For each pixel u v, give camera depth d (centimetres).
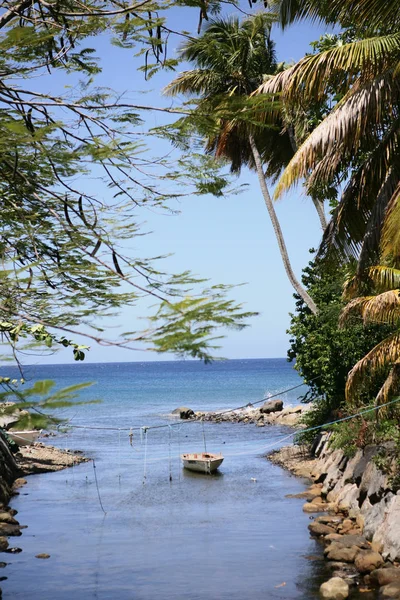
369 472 1850
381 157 1539
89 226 408
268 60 2502
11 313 323
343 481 2128
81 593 1316
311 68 1434
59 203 439
